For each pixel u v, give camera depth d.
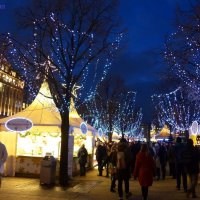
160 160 18.97
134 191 14.32
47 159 15.21
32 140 18.81
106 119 44.53
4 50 15.45
